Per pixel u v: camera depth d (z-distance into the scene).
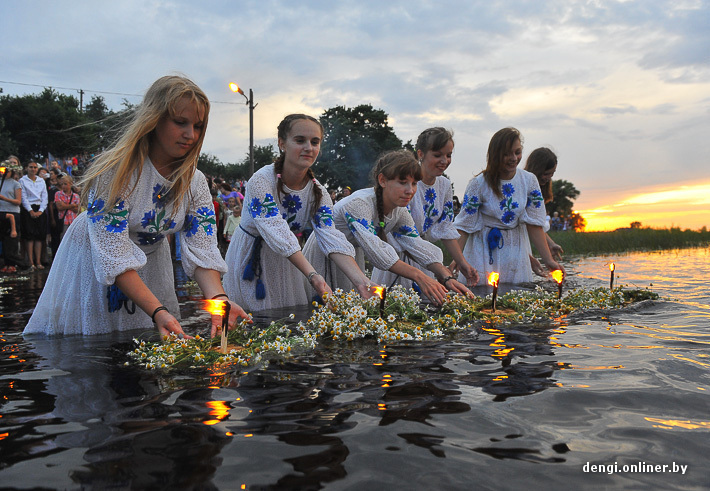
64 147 48.53
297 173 3.88
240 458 1.16
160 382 1.80
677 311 3.26
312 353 2.25
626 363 1.97
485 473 1.09
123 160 2.55
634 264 7.56
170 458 1.17
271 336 2.54
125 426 1.37
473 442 1.24
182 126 2.59
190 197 2.91
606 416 1.41
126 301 2.96
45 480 1.07
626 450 1.20
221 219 12.60
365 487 1.03
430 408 1.48
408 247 4.43
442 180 5.00
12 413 1.49
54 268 2.91
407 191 4.07
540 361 2.03
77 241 2.90
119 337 2.75
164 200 2.79
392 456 1.17
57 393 1.68
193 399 1.60
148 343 2.46
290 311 3.76
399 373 1.88
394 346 2.39
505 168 5.18
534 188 5.26
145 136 2.64
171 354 2.11
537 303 3.45
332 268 4.39
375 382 1.76
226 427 1.35
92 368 2.03
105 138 2.76
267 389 1.70
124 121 2.68
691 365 1.93
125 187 2.61
